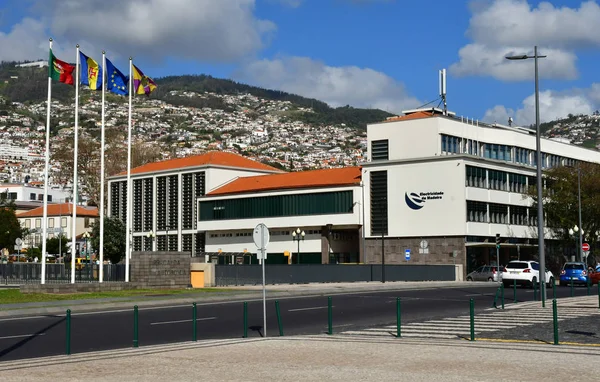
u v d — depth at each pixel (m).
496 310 29.66
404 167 73.75
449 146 77.12
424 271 63.69
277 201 81.38
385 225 74.44
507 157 83.50
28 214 133.25
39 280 58.94
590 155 99.88
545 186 80.88
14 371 14.26
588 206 72.19
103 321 26.30
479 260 72.38
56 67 39.28
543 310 29.05
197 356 16.31
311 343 18.75
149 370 14.25
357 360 15.35
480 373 13.30
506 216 76.75
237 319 26.81
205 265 48.09
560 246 82.38
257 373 13.68
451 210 70.75
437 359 15.34
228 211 85.94
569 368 13.82
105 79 42.12
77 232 127.62
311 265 55.97
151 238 85.31
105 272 54.00
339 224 76.31
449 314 28.31
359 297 38.97
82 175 109.31
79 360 15.84
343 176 80.88
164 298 36.34
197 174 92.44
